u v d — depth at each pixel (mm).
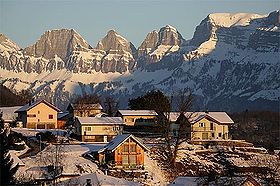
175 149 147500
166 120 166750
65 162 129000
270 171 146125
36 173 115250
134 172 133500
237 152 164000
